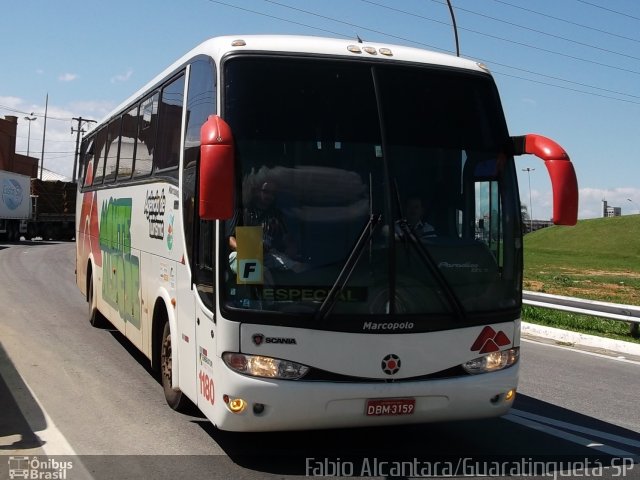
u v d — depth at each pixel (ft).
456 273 18.37
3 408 23.34
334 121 18.25
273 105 17.99
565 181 17.78
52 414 22.80
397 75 19.08
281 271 17.12
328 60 18.66
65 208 162.71
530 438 22.17
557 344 41.78
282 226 17.34
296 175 17.65
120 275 31.01
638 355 38.70
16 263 80.84
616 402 27.50
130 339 29.09
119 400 24.66
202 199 15.69
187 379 20.51
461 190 18.89
